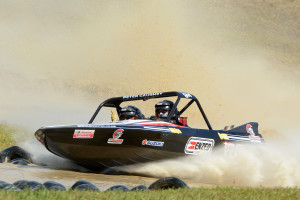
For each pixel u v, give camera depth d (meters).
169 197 20.59
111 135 31.00
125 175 34.56
